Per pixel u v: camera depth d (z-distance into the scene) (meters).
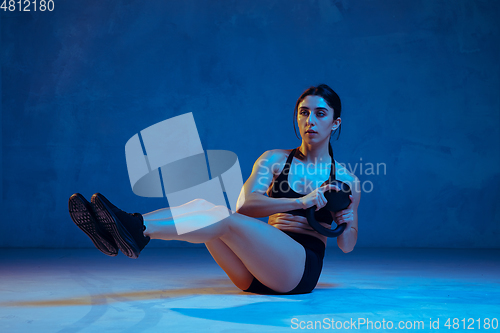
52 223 5.38
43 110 5.46
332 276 2.81
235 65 5.54
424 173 5.41
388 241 5.37
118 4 5.55
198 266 3.39
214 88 5.53
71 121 5.46
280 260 1.86
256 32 5.55
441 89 5.46
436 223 5.38
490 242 5.35
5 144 5.43
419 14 5.49
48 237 5.37
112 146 5.46
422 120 5.44
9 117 5.46
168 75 5.53
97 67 5.50
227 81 5.53
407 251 4.82
